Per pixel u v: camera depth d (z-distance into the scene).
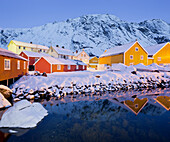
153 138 6.09
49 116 8.76
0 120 7.57
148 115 8.88
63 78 18.39
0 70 12.57
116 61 36.75
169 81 21.95
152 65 28.30
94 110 10.02
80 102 12.27
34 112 8.41
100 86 18.59
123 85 19.81
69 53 58.62
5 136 6.25
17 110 7.93
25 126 7.12
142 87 20.22
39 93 14.30
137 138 6.10
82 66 40.88
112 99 13.39
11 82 16.41
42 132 6.63
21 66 19.23
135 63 34.22
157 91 17.52
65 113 9.34
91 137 6.18
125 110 9.96
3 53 13.53
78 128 7.06
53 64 29.62
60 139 6.01
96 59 80.50
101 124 7.56
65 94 15.41
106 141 5.88
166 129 6.93
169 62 38.03
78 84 17.83
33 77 17.06
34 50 66.88
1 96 10.32
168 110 9.92
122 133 6.54
